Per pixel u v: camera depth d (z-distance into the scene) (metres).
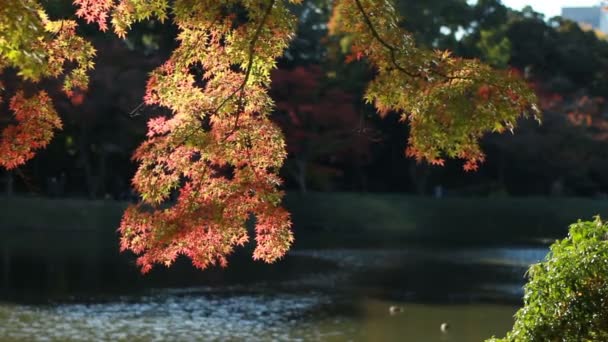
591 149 49.38
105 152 45.09
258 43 8.80
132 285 23.27
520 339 7.53
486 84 7.04
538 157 49.62
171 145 8.81
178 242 8.62
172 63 9.23
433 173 55.25
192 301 21.09
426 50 7.70
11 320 18.16
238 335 17.25
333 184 53.78
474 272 27.91
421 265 29.70
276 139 8.95
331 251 33.50
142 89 35.47
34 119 9.23
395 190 55.12
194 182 8.78
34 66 6.55
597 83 53.81
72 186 48.56
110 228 39.03
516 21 51.69
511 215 46.34
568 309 7.34
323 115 41.50
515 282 25.61
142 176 8.81
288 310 20.19
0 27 6.41
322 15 48.06
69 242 33.62
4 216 38.88
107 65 35.59
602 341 7.27
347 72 44.38
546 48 52.03
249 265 28.22
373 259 31.11
